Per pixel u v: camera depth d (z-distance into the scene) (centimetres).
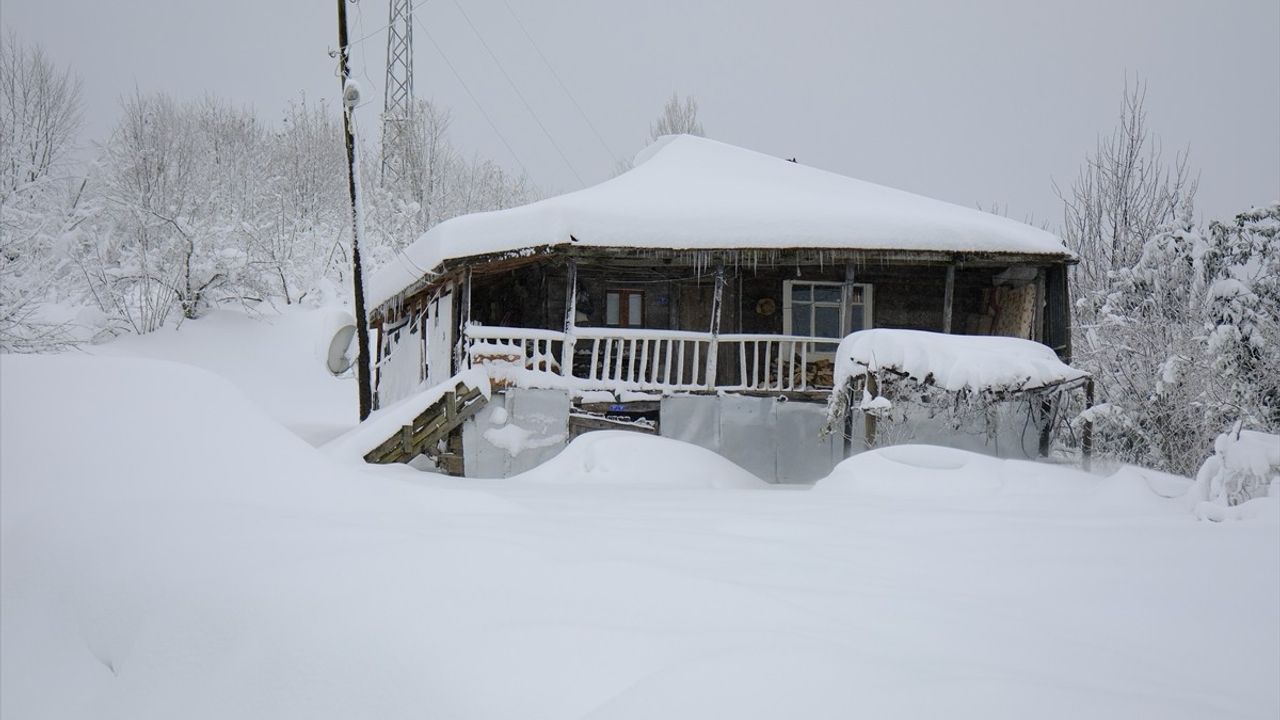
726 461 1342
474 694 298
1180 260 1825
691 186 1795
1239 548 558
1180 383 1686
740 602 391
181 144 3741
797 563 512
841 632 367
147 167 3519
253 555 427
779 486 1335
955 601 452
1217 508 686
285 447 584
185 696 353
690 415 1547
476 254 1497
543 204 1553
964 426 1474
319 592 381
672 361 1719
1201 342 1686
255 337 2795
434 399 1416
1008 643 385
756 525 647
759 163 1972
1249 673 392
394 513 563
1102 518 717
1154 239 1873
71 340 2077
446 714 293
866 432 1392
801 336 1614
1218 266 1744
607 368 1536
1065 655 378
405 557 418
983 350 1366
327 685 327
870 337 1373
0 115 2972
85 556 454
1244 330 1598
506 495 938
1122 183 2531
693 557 505
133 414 558
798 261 1582
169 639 381
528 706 290
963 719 276
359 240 1806
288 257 3344
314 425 2205
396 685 315
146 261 2788
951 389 1312
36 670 404
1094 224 2556
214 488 527
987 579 508
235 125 4353
